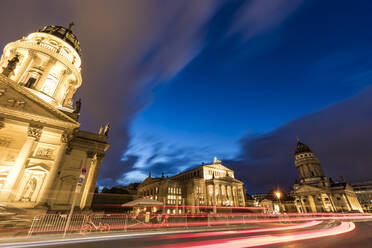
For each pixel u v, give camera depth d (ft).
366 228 65.87
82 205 103.14
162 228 65.98
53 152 92.68
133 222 80.74
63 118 92.07
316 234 51.26
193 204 226.17
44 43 137.59
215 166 296.92
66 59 136.56
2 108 79.82
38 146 90.38
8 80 83.46
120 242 39.42
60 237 44.27
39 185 84.94
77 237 44.96
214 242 38.70
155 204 81.25
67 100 140.36
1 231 50.29
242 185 297.53
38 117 85.81
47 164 89.10
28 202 79.20
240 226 78.95
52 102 127.34
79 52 161.89
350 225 80.74
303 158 355.56
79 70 163.22
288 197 374.02
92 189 109.09
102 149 118.11
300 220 127.34
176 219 96.17
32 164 85.81
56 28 152.66
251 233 54.49
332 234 50.96
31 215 67.56
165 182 250.37
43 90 126.72
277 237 45.60
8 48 130.82
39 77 124.77
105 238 44.65
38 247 34.35
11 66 89.61
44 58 129.39
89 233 51.34
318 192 306.35
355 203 306.55
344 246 33.71
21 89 85.10
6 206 70.59
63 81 137.39
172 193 246.88
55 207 90.53
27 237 42.98
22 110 83.51
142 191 302.04
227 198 268.41
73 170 104.06
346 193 291.38
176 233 54.65
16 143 94.73
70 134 92.89
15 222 58.90
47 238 42.60
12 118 81.46
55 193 93.56
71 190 99.35
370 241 38.73
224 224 89.86
